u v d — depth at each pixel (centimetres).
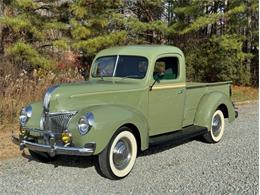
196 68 1784
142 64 664
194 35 1756
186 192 524
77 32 1299
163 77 677
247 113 1212
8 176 580
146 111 654
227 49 1698
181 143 791
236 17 1717
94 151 537
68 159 665
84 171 607
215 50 1753
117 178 570
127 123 575
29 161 654
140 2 1587
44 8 1351
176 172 607
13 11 1308
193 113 766
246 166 641
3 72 1130
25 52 1220
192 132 720
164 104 684
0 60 1190
